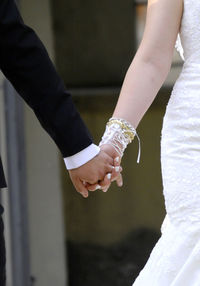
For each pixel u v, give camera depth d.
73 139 8.34
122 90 9.04
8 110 16.95
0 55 7.93
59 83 8.10
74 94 18.92
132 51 19.19
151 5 9.04
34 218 18.56
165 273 8.66
